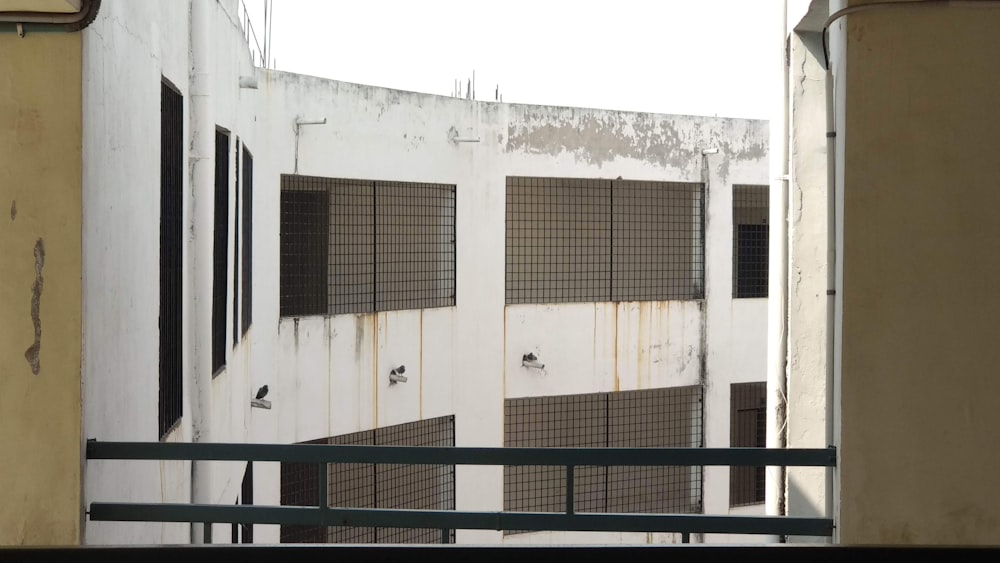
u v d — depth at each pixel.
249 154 10.13
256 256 10.84
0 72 3.62
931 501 3.95
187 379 6.32
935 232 3.93
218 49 7.55
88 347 3.74
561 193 16.91
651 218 17.42
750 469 17.45
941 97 3.92
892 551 3.93
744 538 16.48
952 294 3.93
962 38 3.91
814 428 6.62
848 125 3.95
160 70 5.25
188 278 6.40
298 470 13.94
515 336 14.15
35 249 3.63
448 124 13.34
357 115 12.30
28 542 3.64
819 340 6.63
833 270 4.26
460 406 13.63
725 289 15.95
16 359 3.64
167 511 3.84
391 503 14.53
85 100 3.66
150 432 4.97
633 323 15.21
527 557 3.92
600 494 16.95
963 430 3.95
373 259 13.47
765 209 17.78
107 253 4.03
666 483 17.22
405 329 12.99
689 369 15.71
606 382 14.96
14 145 3.61
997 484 3.94
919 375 3.95
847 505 3.97
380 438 14.60
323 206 14.05
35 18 3.56
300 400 11.81
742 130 15.98
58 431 3.65
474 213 13.69
